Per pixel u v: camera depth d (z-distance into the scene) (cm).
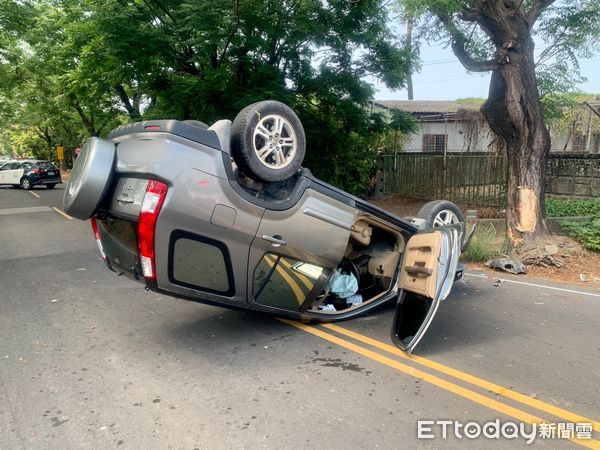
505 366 420
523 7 982
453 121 2089
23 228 1304
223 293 449
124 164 419
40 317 568
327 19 1228
